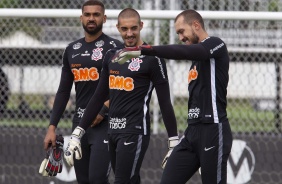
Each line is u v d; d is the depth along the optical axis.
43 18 27.84
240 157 28.12
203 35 20.08
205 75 19.69
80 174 23.78
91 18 22.81
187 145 20.31
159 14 26.64
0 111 29.00
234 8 29.56
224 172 19.95
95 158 22.53
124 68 21.12
